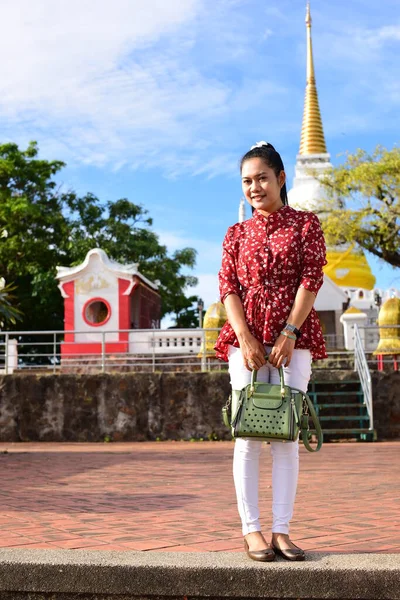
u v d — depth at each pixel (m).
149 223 36.78
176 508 6.53
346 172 29.02
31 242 33.62
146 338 25.77
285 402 3.90
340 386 16.45
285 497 4.04
